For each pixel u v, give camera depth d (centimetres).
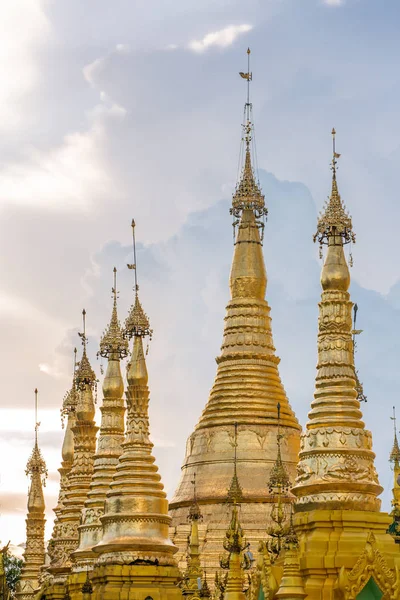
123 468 7388
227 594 5903
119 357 8581
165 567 7125
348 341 6325
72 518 9425
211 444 10112
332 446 6081
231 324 10638
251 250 10794
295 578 5472
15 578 14838
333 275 6375
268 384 10356
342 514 5869
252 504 9588
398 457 8206
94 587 7225
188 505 9900
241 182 10938
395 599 5469
